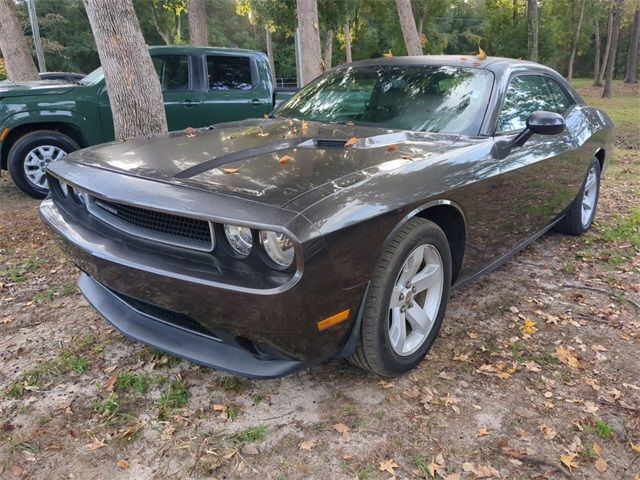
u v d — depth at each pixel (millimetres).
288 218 2049
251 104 8070
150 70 5258
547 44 31828
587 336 3334
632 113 18172
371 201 2322
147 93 5223
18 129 6582
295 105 4168
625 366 3025
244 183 2316
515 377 2885
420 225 2609
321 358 2336
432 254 2789
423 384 2797
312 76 9781
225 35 55250
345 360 2975
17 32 9531
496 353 3100
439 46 33156
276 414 2545
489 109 3377
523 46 29859
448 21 51250
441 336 3275
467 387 2787
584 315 3596
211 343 2441
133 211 2475
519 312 3611
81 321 3410
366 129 3396
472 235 3109
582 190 4785
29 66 9719
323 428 2457
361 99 3828
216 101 7754
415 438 2412
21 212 6117
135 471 2203
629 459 2346
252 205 2123
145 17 38469
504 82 3576
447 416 2561
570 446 2398
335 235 2123
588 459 2328
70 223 2762
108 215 2617
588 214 5160
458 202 2859
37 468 2211
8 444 2340
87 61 44000
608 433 2477
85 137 6809
